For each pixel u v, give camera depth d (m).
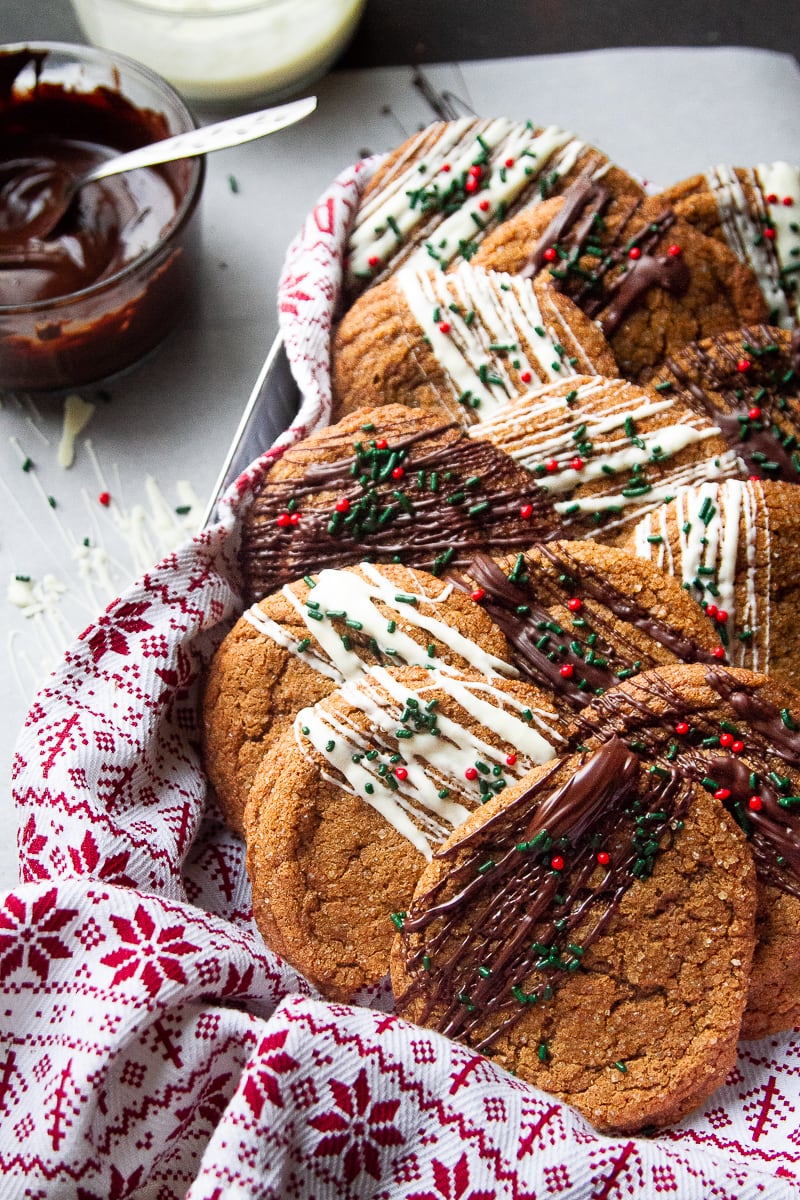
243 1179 0.47
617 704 0.52
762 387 0.57
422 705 0.52
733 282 0.59
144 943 0.50
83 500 0.65
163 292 0.64
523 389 0.57
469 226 0.60
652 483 0.55
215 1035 0.49
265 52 0.69
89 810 0.52
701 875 0.51
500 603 0.53
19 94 0.65
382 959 0.52
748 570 0.54
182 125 0.64
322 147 0.70
